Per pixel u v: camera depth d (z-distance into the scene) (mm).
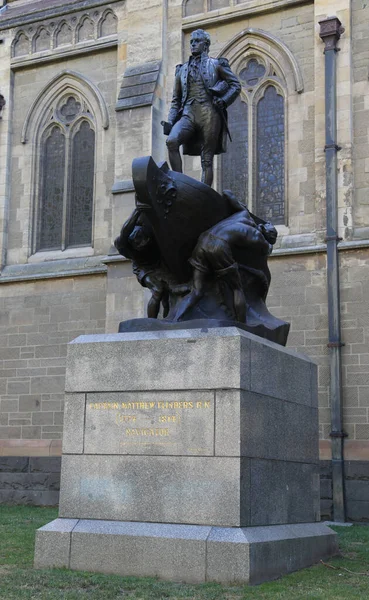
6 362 25422
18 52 27828
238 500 8641
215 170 23812
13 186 27297
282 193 22875
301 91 22500
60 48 26984
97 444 9547
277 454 9711
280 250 21281
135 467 9266
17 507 22562
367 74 21453
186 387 9188
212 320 9594
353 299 20297
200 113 11406
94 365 9781
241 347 9055
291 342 20844
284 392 10102
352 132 21328
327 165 21234
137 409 9422
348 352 20109
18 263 26609
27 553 11039
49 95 27266
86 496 9469
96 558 9047
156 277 11180
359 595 8102
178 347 9352
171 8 25016
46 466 23859
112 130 25609
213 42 24297
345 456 19625
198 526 8758
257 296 11195
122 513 9219
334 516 19359
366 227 20703
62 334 24750
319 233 21250
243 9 23750
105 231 25141
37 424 24531
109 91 25984
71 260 25547
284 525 9719
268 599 7660
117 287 23094
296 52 22875
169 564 8617
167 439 9164
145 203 9953
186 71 11547
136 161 9766
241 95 23906
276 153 23188
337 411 19750
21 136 27453
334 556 10969
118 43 25672
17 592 7930
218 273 10281
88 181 26375
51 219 26766
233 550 8359
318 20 22328
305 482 10562
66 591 7977
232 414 8875
